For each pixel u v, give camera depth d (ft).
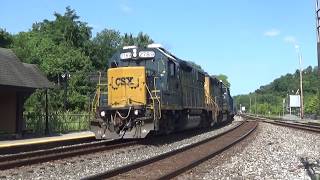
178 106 91.09
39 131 103.71
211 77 134.00
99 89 80.64
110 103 79.20
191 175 44.86
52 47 193.88
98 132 78.02
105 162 55.01
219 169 49.44
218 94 148.66
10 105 95.14
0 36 186.70
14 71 94.68
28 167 49.98
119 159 57.98
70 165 52.13
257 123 177.06
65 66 178.81
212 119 132.05
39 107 139.33
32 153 59.98
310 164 54.75
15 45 195.93
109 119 78.02
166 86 83.71
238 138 89.86
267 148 74.95
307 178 44.34
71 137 86.43
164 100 82.38
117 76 79.25
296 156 64.08
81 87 171.22
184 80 98.22
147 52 84.02
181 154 62.49
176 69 90.84
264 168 51.34
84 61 186.09
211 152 62.44
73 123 115.14
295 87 561.84
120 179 41.42
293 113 408.46
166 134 91.15
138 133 76.18
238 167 51.52
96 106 79.46
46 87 99.60
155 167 49.29
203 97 119.24
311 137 102.99
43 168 49.44
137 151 67.21
